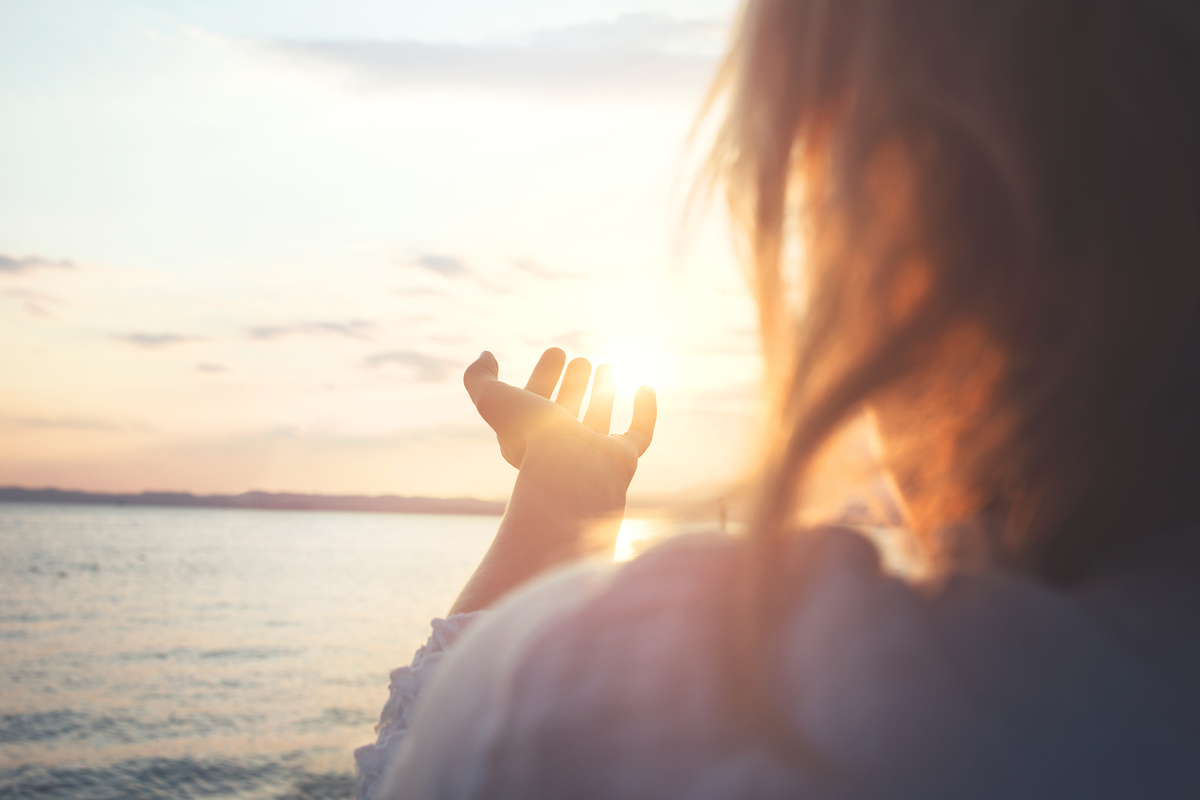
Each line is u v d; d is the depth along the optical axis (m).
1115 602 0.34
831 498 0.37
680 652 0.33
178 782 25.14
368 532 166.88
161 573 86.81
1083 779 0.29
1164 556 0.34
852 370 0.34
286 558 106.25
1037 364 0.35
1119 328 0.34
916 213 0.36
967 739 0.29
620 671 0.33
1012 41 0.36
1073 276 0.34
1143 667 0.31
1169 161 0.34
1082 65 0.35
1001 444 0.35
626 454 0.88
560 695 0.33
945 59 0.36
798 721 0.31
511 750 0.33
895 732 0.30
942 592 0.34
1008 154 0.34
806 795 0.29
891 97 0.37
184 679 41.59
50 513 172.00
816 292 0.37
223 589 77.44
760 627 0.32
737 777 0.30
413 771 0.37
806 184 0.41
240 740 30.30
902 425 0.37
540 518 0.81
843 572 0.33
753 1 0.44
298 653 49.34
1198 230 0.34
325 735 31.27
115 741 29.67
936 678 0.31
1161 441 0.34
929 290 0.36
